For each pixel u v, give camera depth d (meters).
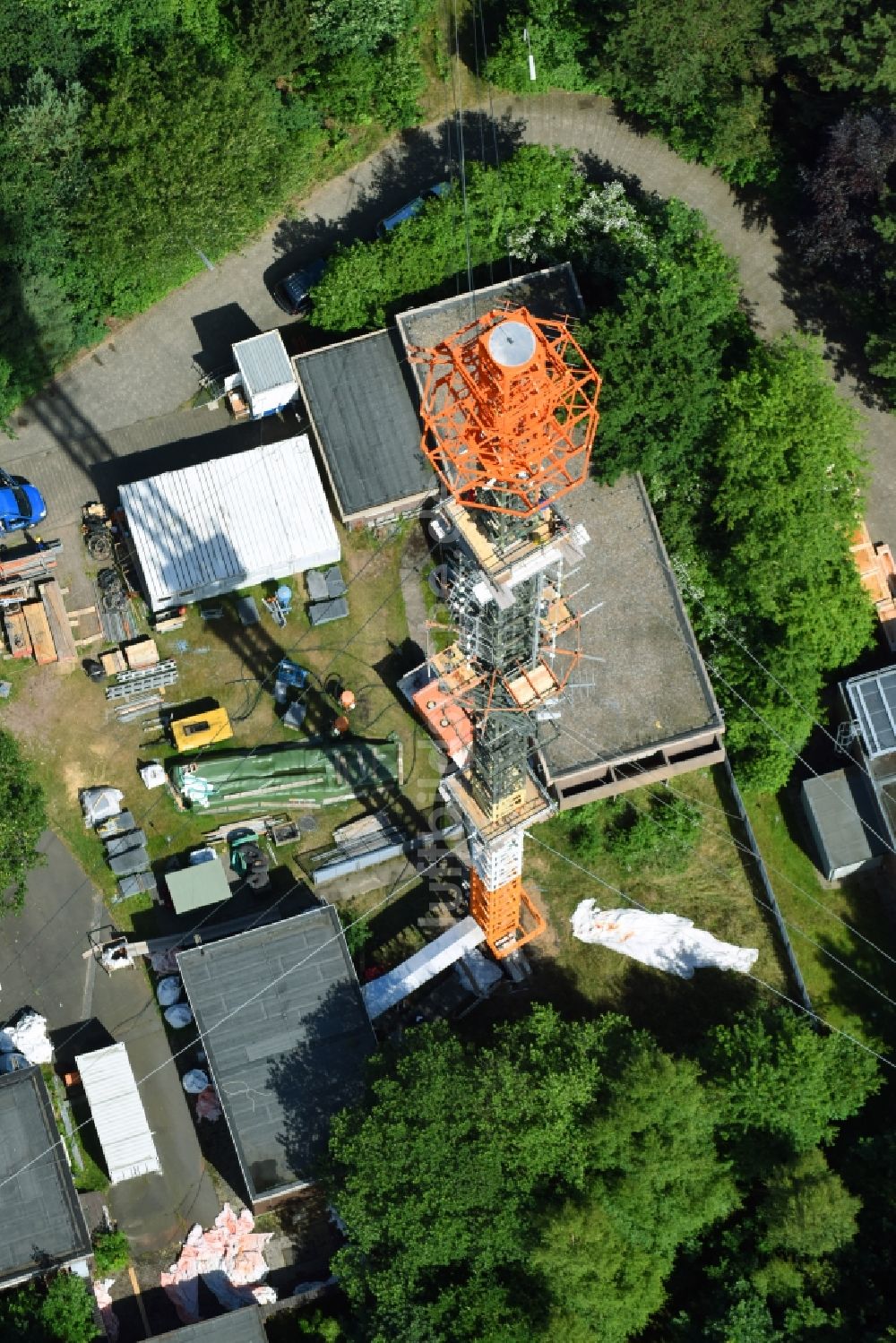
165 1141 97.12
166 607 106.25
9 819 96.75
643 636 100.56
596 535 102.44
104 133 105.50
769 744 100.44
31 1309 89.62
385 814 103.56
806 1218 85.88
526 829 95.69
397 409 106.38
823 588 100.00
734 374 103.25
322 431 106.31
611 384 100.12
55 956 101.06
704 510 103.12
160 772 103.94
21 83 108.69
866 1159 91.25
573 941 101.00
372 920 101.44
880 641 105.12
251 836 102.50
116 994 100.31
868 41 104.94
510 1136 86.69
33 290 108.06
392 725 105.50
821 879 102.38
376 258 109.00
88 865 102.88
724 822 103.25
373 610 107.75
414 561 108.50
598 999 99.69
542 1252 84.44
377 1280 84.81
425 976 96.69
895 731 99.44
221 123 106.50
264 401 108.56
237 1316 89.19
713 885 102.31
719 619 102.56
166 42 109.62
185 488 105.62
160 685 106.38
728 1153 91.62
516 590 70.50
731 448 99.06
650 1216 88.00
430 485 105.69
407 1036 91.00
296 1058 93.44
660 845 102.56
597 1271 85.88
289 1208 95.62
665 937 101.00
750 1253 90.69
